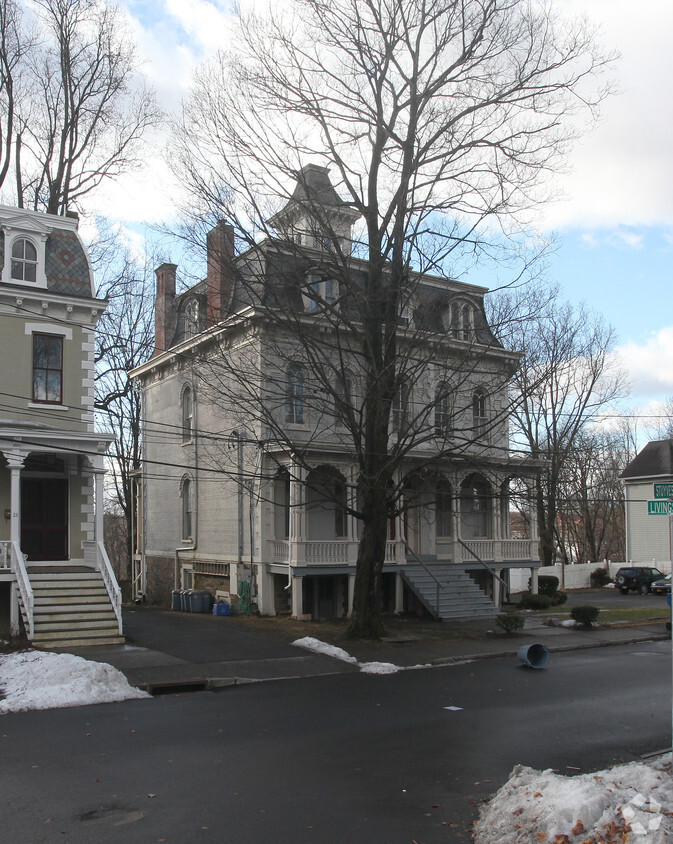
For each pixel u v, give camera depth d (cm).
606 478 5628
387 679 1606
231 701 1354
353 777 884
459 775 895
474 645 2075
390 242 2022
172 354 3123
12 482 2006
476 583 2984
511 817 704
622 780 740
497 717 1220
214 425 2919
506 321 2223
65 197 2953
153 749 1004
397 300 2067
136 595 3600
